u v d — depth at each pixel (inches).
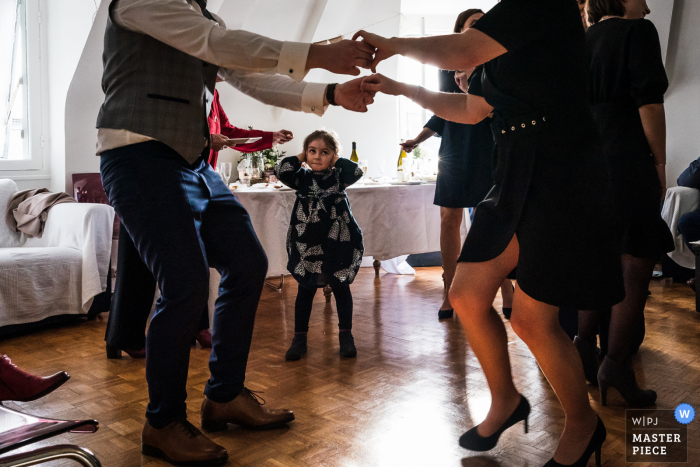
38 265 126.8
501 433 62.4
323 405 79.7
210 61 60.8
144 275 95.5
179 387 63.7
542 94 53.0
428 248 158.4
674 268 175.8
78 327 131.9
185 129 64.1
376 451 65.1
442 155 129.0
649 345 105.4
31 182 186.1
